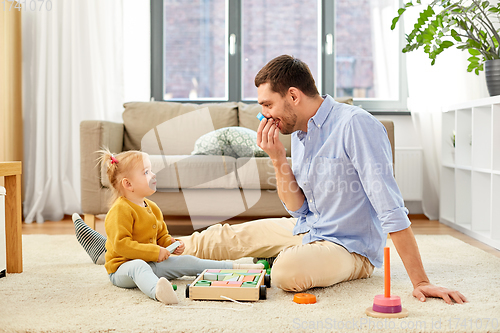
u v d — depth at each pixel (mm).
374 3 3240
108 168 1366
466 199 2484
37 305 1100
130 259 1288
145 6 3104
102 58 2998
